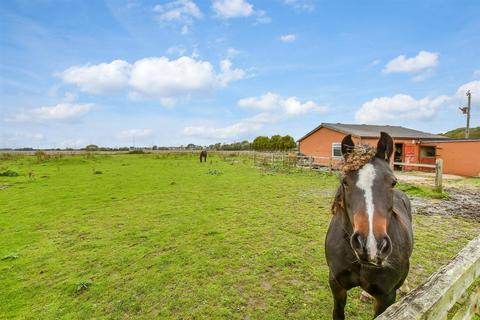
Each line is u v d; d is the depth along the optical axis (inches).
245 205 368.8
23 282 173.9
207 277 175.5
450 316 95.4
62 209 356.5
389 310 53.4
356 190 77.4
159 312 141.2
